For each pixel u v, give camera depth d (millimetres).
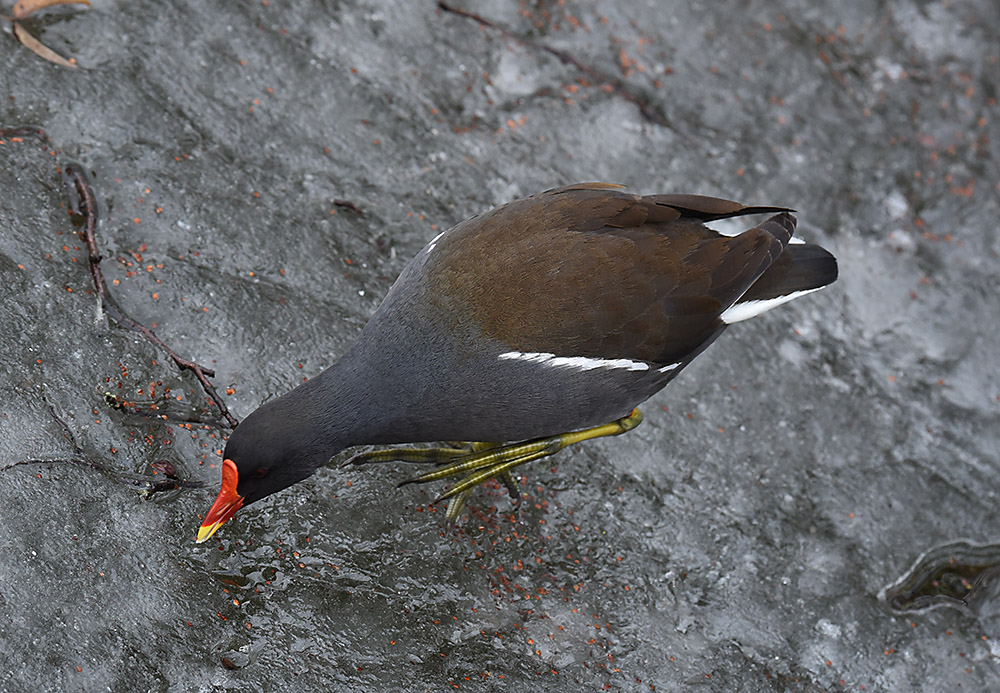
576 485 9430
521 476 9367
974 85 14039
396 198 10922
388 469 8992
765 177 12617
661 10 13508
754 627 9117
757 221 12234
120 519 7883
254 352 9133
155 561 7816
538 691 8086
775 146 12883
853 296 12141
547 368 7770
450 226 10898
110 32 10922
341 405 7695
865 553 9938
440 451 9117
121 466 8195
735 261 8398
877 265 12430
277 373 9094
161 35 11094
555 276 7852
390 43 12188
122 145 10141
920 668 9367
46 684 7031
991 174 13406
